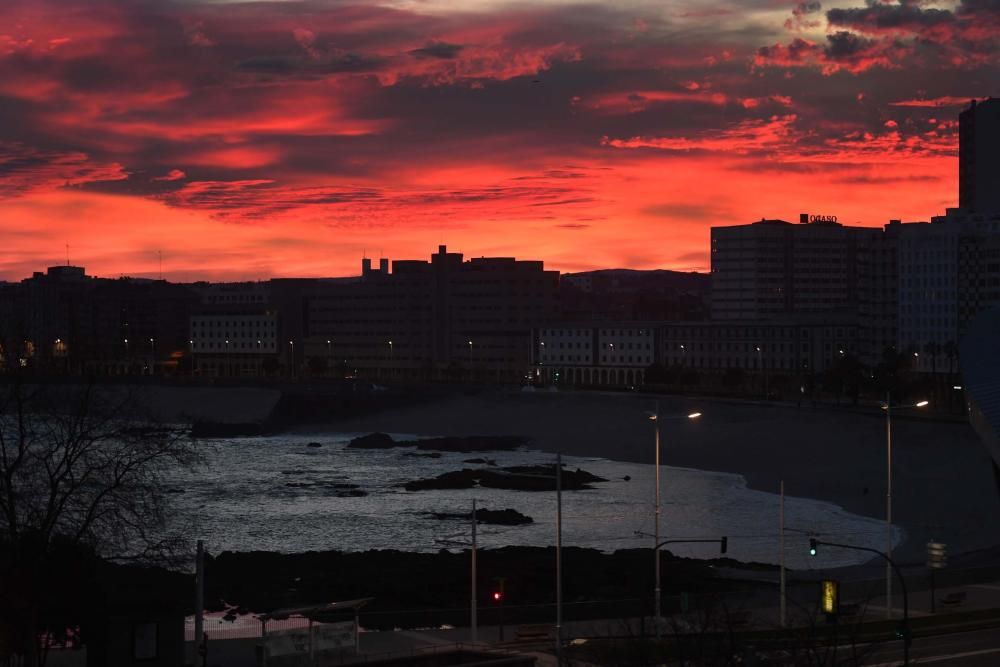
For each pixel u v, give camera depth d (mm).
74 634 97812
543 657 93188
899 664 90438
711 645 81750
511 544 183375
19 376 108938
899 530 189875
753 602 117250
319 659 92062
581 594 135500
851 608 107688
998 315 134250
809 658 76938
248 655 97375
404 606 130875
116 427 129875
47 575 92562
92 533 100812
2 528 95750
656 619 98312
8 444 136250
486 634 105312
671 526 198875
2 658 93188
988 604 113688
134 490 107938
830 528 194000
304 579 146750
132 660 90000
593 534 192500
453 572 149750
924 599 116688
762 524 199875
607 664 89688
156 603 91938
